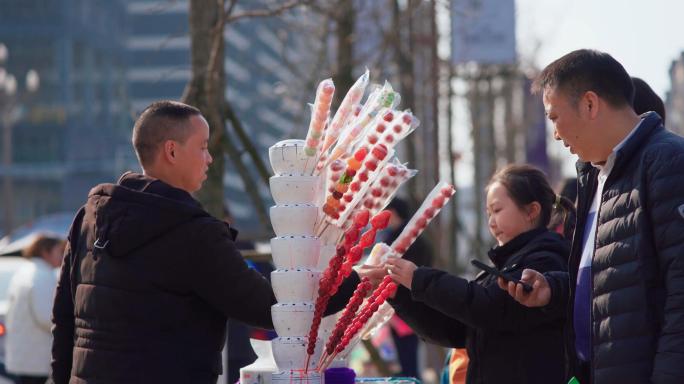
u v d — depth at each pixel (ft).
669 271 13.65
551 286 16.01
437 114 44.42
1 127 365.40
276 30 46.75
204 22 27.91
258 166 31.17
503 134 97.45
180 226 15.16
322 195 16.30
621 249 14.11
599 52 14.79
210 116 27.04
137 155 16.07
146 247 15.17
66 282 16.39
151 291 15.10
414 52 47.80
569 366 15.40
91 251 15.58
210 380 15.43
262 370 16.78
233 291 15.30
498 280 15.93
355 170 15.49
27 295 35.24
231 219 29.96
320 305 15.06
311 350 15.30
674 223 13.65
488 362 17.17
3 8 382.01
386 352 39.81
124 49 401.90
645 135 14.34
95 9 399.44
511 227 17.69
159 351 15.02
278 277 15.55
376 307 15.40
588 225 15.38
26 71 380.99
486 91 84.53
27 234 65.26
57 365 16.46
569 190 24.59
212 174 27.27
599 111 14.53
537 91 15.16
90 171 372.38
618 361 14.02
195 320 15.29
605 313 14.26
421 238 33.63
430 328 17.65
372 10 43.27
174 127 15.76
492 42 55.31
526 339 16.81
